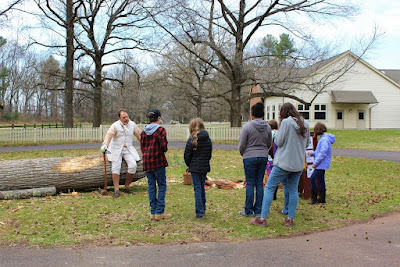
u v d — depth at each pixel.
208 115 66.56
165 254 4.04
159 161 5.44
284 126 4.94
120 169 7.21
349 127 31.22
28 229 4.80
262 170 5.63
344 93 30.69
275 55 20.75
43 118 69.00
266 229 5.01
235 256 3.99
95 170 7.26
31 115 68.00
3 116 57.44
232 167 12.21
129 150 7.30
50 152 17.33
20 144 21.62
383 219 5.60
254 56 20.92
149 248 4.22
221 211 6.02
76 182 7.14
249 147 5.54
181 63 26.61
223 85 30.91
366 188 8.34
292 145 4.94
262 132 5.52
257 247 4.29
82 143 22.62
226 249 4.21
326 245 4.36
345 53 29.80
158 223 5.23
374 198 7.16
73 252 4.06
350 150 18.55
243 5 21.36
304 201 6.92
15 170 6.73
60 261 3.79
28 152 17.38
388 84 31.55
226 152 17.34
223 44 21.20
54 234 4.63
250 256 3.99
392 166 12.50
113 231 4.81
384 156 15.72
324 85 20.62
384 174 10.73
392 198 7.16
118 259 3.88
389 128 31.66
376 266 3.71
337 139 23.66
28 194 6.71
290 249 4.22
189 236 4.66
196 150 5.48
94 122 27.25
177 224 5.19
